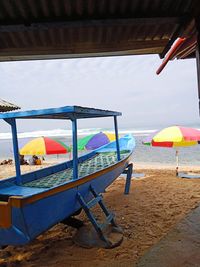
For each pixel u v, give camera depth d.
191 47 4.59
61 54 4.93
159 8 3.48
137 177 10.64
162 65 5.02
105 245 4.42
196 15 3.35
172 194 7.75
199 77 3.44
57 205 4.14
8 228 3.58
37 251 4.50
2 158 24.42
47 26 3.67
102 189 6.05
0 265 4.07
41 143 11.48
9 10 3.36
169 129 10.03
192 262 3.75
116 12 3.53
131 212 6.27
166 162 17.45
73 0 3.25
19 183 5.21
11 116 4.82
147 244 4.48
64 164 6.72
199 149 24.11
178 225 5.23
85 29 4.03
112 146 10.39
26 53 4.78
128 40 4.52
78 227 5.12
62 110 4.36
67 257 4.20
